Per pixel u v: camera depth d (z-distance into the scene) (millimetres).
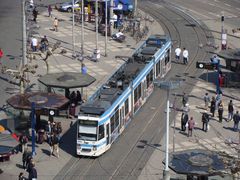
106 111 84500
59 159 83562
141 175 79312
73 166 81875
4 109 97000
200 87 109500
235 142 85875
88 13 148250
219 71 103625
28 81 99250
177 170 68750
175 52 126000
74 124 93250
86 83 95688
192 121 89000
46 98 88812
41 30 142000
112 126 86500
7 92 104250
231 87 109562
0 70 113625
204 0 179250
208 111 98750
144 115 97812
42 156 84125
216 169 68500
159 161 82875
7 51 126000
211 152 72125
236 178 70312
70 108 94875
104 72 115312
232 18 158875
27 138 86562
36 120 88938
